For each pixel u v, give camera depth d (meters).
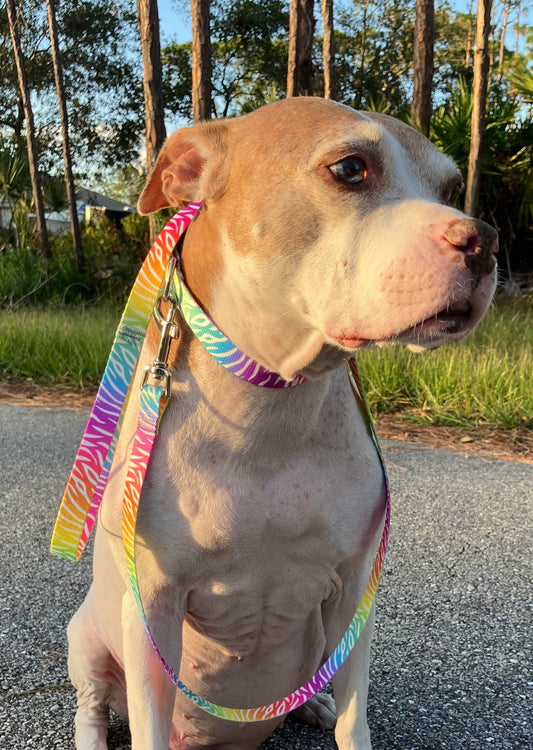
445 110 3.43
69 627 0.61
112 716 0.64
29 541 0.95
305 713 0.62
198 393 0.48
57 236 5.26
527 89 3.30
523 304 2.90
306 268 0.45
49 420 1.64
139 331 0.54
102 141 8.80
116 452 0.51
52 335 2.29
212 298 0.49
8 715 0.59
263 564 0.49
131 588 0.47
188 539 0.47
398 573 0.85
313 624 0.54
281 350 0.47
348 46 9.33
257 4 8.88
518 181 3.19
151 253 0.54
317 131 0.46
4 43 7.90
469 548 0.92
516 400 1.59
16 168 4.62
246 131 0.49
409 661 0.67
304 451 0.49
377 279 0.43
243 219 0.47
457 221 0.42
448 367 1.74
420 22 3.06
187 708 0.55
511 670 0.65
